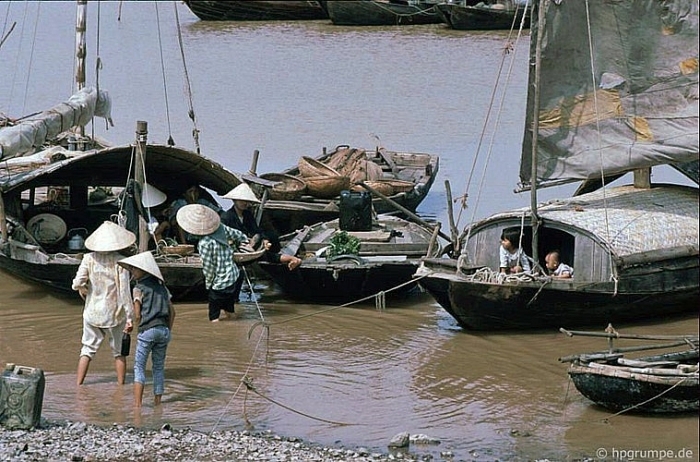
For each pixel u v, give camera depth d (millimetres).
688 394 17391
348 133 43719
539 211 23375
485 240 23562
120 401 18719
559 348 21906
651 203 24062
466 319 22766
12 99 50469
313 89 53062
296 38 69125
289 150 40938
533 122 23297
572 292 22125
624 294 22406
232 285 23578
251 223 25203
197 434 16922
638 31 23578
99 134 43062
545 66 24172
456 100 50156
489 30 70812
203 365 20797
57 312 24516
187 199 27828
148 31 72438
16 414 16906
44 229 26766
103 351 21734
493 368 20688
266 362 21000
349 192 27188
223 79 55781
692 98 23219
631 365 17766
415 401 18875
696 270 23203
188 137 43094
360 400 18938
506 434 17312
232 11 75188
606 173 23875
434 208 34031
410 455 16375
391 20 72875
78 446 16172
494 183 36812
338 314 24516
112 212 28547
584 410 18359
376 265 24266
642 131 23703
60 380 19812
